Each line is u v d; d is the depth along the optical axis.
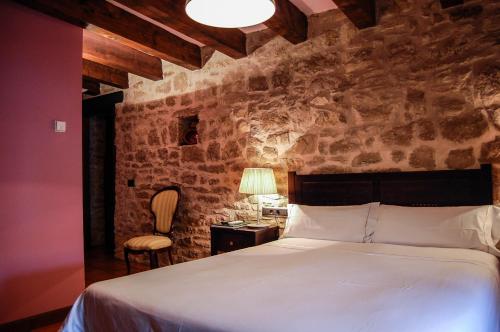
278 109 3.96
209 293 1.82
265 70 4.05
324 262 2.41
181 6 3.30
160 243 4.11
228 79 4.33
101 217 6.44
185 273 2.22
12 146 2.99
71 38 3.40
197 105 4.60
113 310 1.82
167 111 4.89
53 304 3.20
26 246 3.05
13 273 2.97
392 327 1.36
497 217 2.80
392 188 3.28
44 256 3.16
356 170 3.51
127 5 3.03
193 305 1.66
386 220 3.05
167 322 1.59
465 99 3.03
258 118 4.09
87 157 6.27
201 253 4.52
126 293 1.88
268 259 2.56
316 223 3.34
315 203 3.68
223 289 1.88
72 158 3.37
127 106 5.38
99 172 6.45
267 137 4.03
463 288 1.81
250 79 4.16
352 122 3.54
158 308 1.67
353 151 3.53
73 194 3.37
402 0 3.31
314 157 3.74
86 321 1.97
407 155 3.27
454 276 2.01
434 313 1.49
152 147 5.05
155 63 4.86
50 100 3.23
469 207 2.82
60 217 3.27
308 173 3.78
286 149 3.91
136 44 3.82
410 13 3.27
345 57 3.58
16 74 3.03
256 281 2.02
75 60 3.42
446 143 3.10
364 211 3.22
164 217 4.60
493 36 2.93
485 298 1.78
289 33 3.60
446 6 3.10
